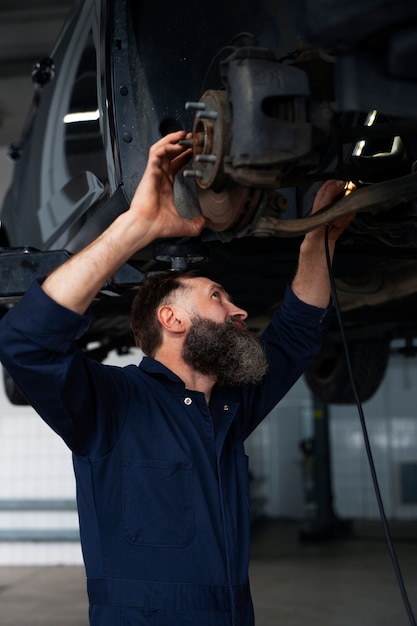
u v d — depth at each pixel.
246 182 1.32
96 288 1.34
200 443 1.53
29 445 8.07
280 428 12.08
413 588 5.99
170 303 1.62
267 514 11.95
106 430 1.46
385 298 2.66
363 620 4.97
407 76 1.25
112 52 1.88
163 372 1.57
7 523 7.91
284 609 5.39
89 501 1.47
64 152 2.44
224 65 1.36
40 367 1.33
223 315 1.62
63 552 7.86
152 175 1.38
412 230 1.93
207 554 1.45
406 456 11.67
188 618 1.41
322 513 9.15
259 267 2.31
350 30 1.19
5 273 2.21
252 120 1.29
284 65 1.33
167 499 1.46
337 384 4.15
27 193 2.95
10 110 7.43
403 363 11.78
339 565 7.21
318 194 1.63
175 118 1.84
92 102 2.16
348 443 11.86
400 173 1.73
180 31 1.83
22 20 6.20
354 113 1.47
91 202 2.16
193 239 1.78
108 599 1.43
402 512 11.59
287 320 1.81
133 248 1.37
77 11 2.47
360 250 2.15
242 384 1.70
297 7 1.22
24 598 6.12
